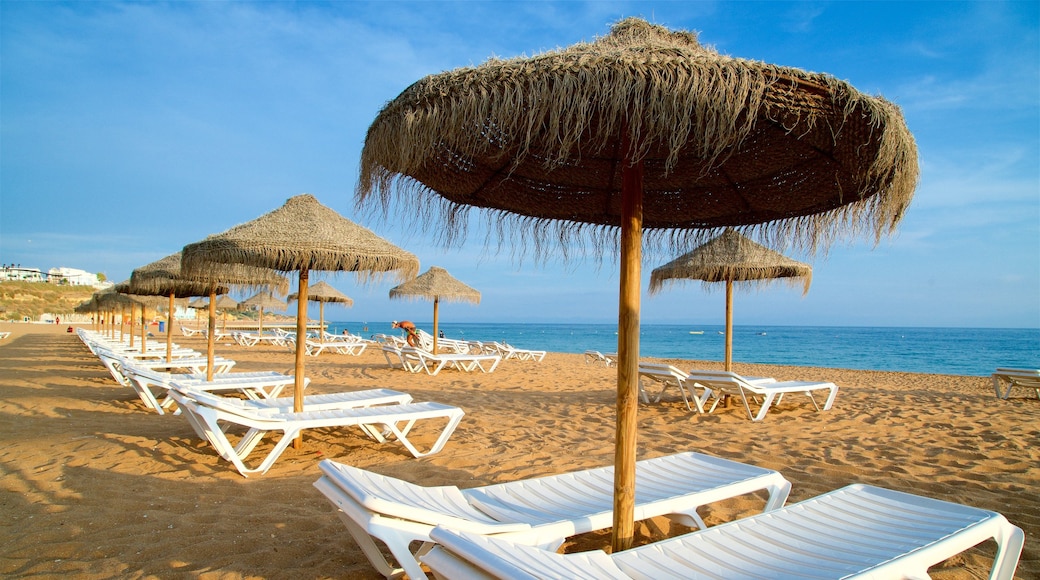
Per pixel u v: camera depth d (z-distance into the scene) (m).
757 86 1.75
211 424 4.05
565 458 4.66
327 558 2.71
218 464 4.36
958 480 4.05
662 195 3.32
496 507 2.60
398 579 2.46
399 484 2.58
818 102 1.88
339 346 17.86
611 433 5.73
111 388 8.73
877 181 2.27
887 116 1.85
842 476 4.15
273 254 4.36
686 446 5.15
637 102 1.72
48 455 4.55
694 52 1.81
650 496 2.74
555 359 18.78
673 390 9.04
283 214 4.84
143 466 4.29
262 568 2.60
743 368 17.38
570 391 9.33
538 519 2.46
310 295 18.62
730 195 3.15
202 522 3.16
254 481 3.95
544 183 3.20
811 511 2.49
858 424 6.21
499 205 3.23
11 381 9.38
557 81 1.73
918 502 2.54
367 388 9.47
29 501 3.49
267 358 16.06
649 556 2.03
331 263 4.73
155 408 6.79
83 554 2.74
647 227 3.62
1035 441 5.32
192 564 2.64
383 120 2.05
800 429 5.94
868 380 12.41
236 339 22.64
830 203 2.80
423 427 5.90
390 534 2.12
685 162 2.91
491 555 1.66
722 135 1.75
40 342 22.34
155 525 3.11
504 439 5.40
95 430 5.52
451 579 1.69
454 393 8.95
